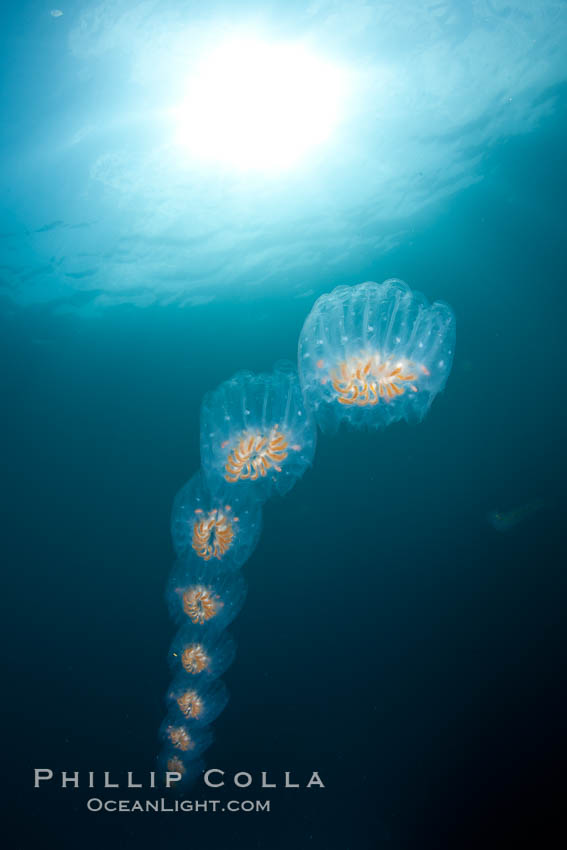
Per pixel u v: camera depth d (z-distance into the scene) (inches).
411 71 317.7
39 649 611.8
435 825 342.3
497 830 317.4
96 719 506.6
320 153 364.2
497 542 489.7
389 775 386.0
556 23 305.6
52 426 701.3
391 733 410.6
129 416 722.2
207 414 273.6
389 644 478.0
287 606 541.6
